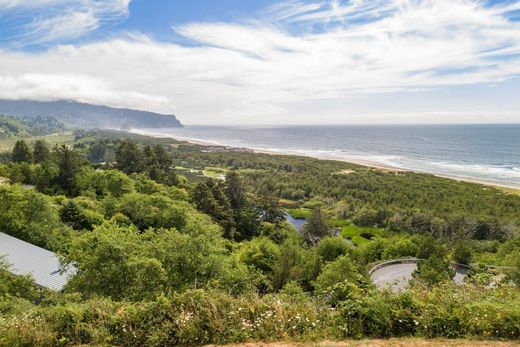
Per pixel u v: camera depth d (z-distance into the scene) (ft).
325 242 126.52
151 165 225.56
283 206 269.85
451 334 20.20
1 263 52.47
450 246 163.94
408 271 96.99
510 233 176.86
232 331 20.47
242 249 113.60
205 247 54.24
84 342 20.68
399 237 154.61
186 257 50.60
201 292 23.16
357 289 23.35
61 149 189.37
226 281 52.06
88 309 22.48
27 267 66.69
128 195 133.49
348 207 238.48
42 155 229.66
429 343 19.26
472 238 188.96
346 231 200.75
